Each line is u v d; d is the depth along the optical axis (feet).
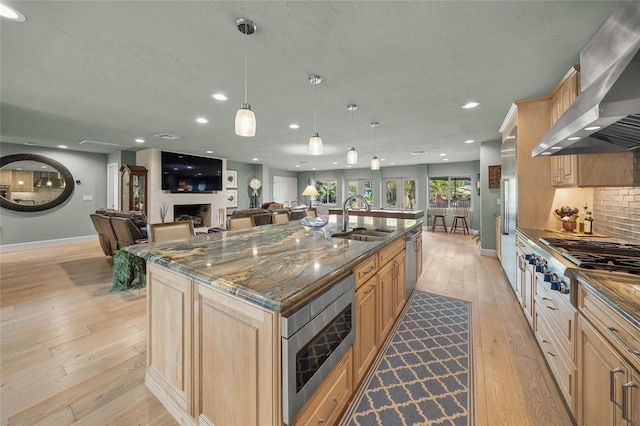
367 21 5.42
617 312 3.21
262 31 5.76
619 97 3.51
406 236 9.35
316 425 3.91
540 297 6.48
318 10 5.10
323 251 5.49
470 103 10.12
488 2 4.87
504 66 7.29
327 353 4.14
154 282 5.14
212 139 17.03
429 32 5.78
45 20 5.40
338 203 36.45
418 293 10.74
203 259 4.87
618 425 3.26
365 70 7.53
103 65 7.26
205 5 4.98
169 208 21.48
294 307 3.41
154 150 20.52
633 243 6.26
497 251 16.34
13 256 16.61
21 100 9.90
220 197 25.26
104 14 5.22
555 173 8.66
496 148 16.92
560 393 5.29
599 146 6.19
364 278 5.54
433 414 4.84
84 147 20.12
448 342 7.17
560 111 8.34
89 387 5.46
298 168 35.88
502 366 6.17
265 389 3.35
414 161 28.37
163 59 6.94
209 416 4.11
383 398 5.21
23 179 19.29
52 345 6.94
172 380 4.78
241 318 3.60
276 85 8.52
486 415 4.83
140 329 7.77
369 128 14.03
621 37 4.86
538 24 5.48
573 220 8.47
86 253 17.46
